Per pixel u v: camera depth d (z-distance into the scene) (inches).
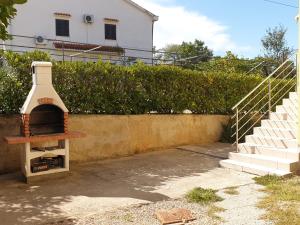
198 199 232.8
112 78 377.1
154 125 410.6
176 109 430.9
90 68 362.0
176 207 219.9
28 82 327.0
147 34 1055.0
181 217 200.4
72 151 348.2
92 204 225.3
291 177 281.4
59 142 301.9
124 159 369.4
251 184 268.5
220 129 470.9
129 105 392.8
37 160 289.1
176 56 913.5
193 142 446.6
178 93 432.5
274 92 484.4
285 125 341.7
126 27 1023.6
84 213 209.2
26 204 226.5
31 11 883.4
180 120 433.4
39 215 206.5
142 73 400.8
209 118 460.4
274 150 313.4
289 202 221.6
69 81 350.0
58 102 291.4
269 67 698.8
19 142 270.8
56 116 297.6
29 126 283.6
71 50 888.9
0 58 326.0
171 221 194.7
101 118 366.9
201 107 454.6
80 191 255.0
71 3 941.8
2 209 217.3
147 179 289.1
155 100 412.8
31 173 278.4
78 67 354.6
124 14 1019.9
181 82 433.7
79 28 954.7
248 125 455.2
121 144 382.3
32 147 289.1
